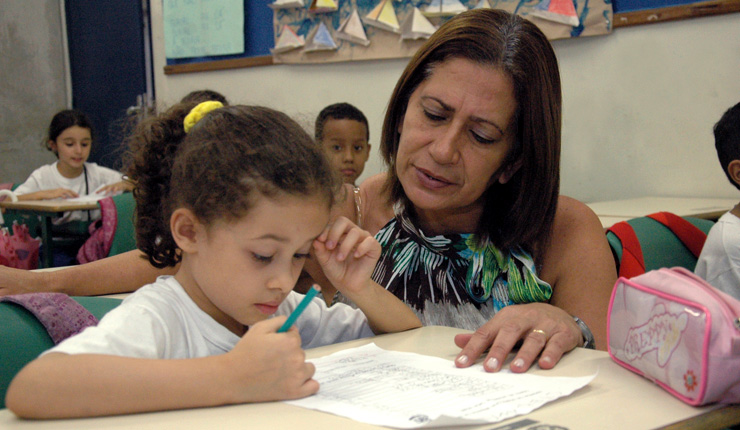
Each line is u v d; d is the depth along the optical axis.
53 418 0.62
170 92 5.15
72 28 5.80
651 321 0.75
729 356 0.64
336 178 0.92
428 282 1.32
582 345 0.96
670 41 2.99
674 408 0.67
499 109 1.16
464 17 1.22
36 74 5.70
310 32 4.16
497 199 1.32
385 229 1.39
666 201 2.83
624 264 1.52
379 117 3.99
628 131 3.17
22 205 3.53
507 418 0.62
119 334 0.73
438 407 0.65
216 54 4.73
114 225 2.69
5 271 1.25
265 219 0.77
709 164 2.95
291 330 0.73
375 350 0.91
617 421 0.62
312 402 0.67
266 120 0.85
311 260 1.36
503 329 0.88
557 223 1.37
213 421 0.62
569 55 3.28
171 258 0.96
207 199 0.79
